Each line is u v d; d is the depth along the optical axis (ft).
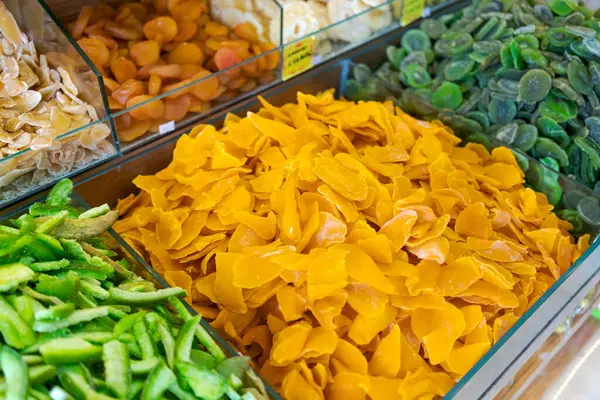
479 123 5.07
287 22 5.35
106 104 4.14
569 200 4.45
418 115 5.25
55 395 2.30
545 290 3.79
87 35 4.97
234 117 4.72
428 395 3.11
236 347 3.41
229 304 3.49
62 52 4.23
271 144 4.44
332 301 3.35
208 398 2.55
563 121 4.62
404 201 3.76
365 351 3.42
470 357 3.31
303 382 3.10
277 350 3.16
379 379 3.18
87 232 3.34
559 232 4.07
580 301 4.12
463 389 2.99
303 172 3.84
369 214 3.87
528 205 4.22
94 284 3.02
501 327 3.50
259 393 2.77
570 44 4.82
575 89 4.62
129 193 4.47
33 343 2.50
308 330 3.29
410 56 5.64
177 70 4.87
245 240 3.74
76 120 4.20
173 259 3.83
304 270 3.41
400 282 3.52
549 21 5.33
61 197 3.63
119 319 2.89
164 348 2.81
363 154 4.52
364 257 3.46
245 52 5.20
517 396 3.92
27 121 3.94
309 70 5.31
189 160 4.19
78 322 2.65
